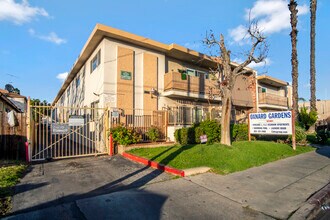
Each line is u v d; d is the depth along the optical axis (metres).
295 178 6.21
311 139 15.22
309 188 5.37
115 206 4.25
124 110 12.21
